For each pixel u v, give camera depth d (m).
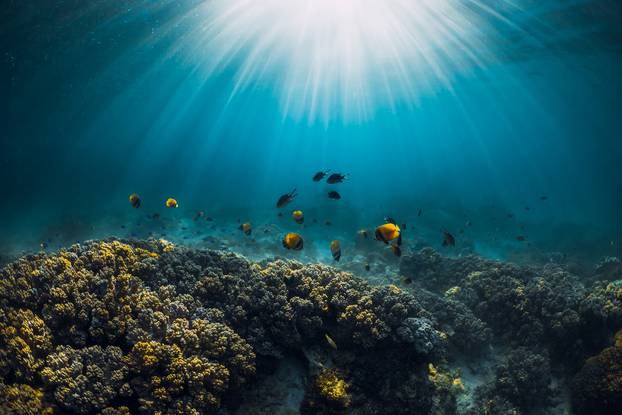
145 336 4.95
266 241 19.84
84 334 4.97
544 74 37.84
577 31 22.22
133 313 5.35
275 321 6.28
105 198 37.06
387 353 6.57
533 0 18.17
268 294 6.45
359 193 55.59
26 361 4.46
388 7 25.16
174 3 24.23
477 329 9.09
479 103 65.50
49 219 27.00
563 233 29.80
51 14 24.27
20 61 33.66
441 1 21.20
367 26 29.75
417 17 24.98
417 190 61.34
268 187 55.72
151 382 4.58
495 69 36.00
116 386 4.50
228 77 52.81
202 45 34.94
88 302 5.12
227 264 7.38
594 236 27.48
